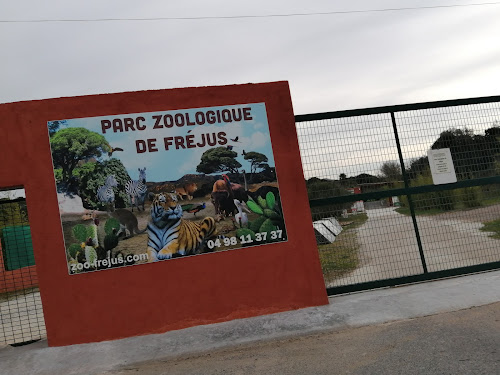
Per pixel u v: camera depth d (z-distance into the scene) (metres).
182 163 6.22
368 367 4.34
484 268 6.96
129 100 6.19
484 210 7.27
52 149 5.98
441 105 7.04
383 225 6.96
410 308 5.89
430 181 6.92
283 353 5.04
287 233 6.36
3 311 10.18
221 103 6.42
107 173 6.04
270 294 6.22
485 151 7.12
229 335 5.68
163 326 5.96
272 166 6.44
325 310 6.10
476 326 5.05
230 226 6.24
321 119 6.69
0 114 5.95
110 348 5.60
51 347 5.75
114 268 5.95
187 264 6.09
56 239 5.89
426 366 4.18
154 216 6.08
